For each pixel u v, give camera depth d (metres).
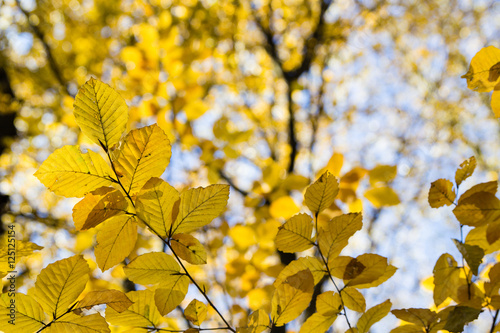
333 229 0.96
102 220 0.88
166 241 0.92
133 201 0.88
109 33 3.97
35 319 0.90
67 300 0.90
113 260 0.90
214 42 3.31
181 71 1.82
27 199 4.00
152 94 1.78
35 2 4.34
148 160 0.87
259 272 1.82
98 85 0.84
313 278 0.95
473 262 0.93
